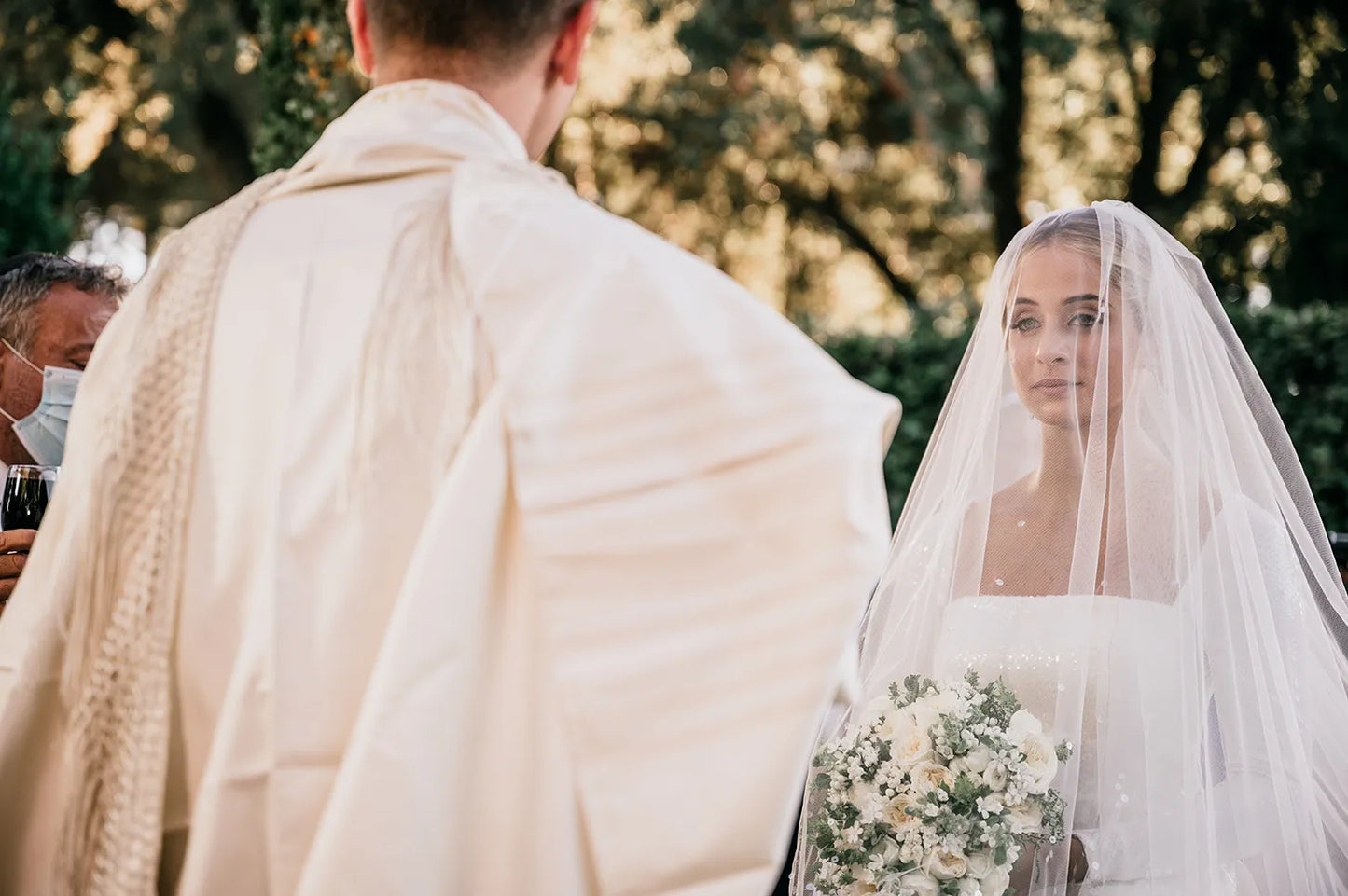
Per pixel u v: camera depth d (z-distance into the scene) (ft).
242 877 4.12
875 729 8.77
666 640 4.08
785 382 4.20
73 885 4.34
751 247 51.47
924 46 42.34
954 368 29.89
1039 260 9.56
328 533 4.27
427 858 4.01
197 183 47.62
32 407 9.62
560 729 4.15
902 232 50.42
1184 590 8.79
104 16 40.22
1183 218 42.98
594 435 4.18
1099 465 9.10
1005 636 9.05
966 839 8.17
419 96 4.73
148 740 4.27
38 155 29.55
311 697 4.19
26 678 4.46
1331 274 40.06
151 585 4.33
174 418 4.45
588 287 4.30
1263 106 40.37
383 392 4.31
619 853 4.02
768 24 41.81
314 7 17.87
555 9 4.83
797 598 4.03
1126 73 44.09
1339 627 9.35
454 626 4.10
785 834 3.98
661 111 44.70
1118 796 8.46
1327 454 25.43
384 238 4.47
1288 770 8.64
